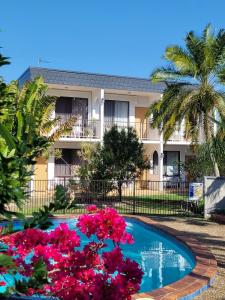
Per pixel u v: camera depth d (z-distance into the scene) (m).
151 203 19.44
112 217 4.18
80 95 24.86
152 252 11.59
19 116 3.50
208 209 15.58
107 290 3.88
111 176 19.61
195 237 11.84
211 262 8.58
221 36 17.97
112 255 4.08
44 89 15.61
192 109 18.16
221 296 6.75
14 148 2.89
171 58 18.25
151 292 6.50
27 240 4.00
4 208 2.82
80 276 4.02
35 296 5.00
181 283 7.03
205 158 17.83
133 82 25.00
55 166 24.33
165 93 18.69
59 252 4.20
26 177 3.20
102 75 24.22
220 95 18.19
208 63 17.92
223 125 17.52
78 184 19.23
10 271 3.04
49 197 18.55
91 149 21.17
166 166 28.09
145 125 26.80
